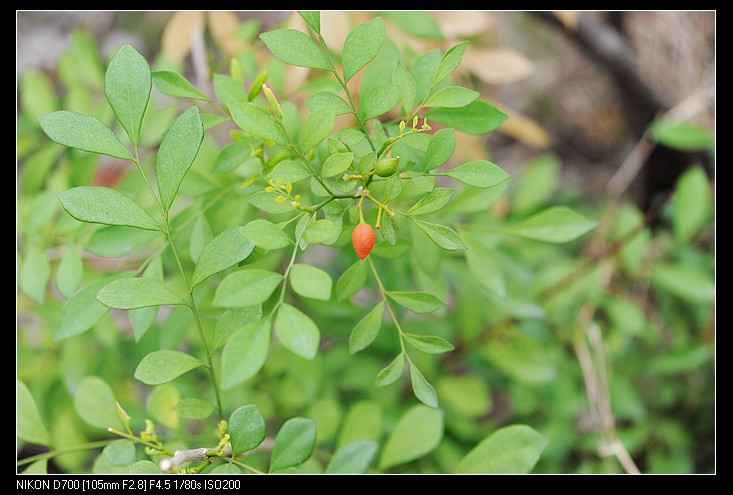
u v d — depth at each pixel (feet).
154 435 2.29
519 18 4.55
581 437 3.41
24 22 4.55
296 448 2.24
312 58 2.19
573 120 4.98
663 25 3.96
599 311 3.67
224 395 2.84
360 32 2.20
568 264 3.33
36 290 2.54
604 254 3.27
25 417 2.41
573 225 2.46
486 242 2.58
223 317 2.20
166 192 2.18
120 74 2.19
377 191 2.32
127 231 2.42
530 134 3.21
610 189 4.13
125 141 2.73
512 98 4.94
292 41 2.19
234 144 2.35
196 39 2.78
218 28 2.78
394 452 2.45
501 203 3.46
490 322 3.24
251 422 2.20
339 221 2.18
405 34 2.68
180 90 2.32
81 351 2.81
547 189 3.57
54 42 4.55
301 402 2.82
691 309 3.70
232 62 2.39
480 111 2.32
